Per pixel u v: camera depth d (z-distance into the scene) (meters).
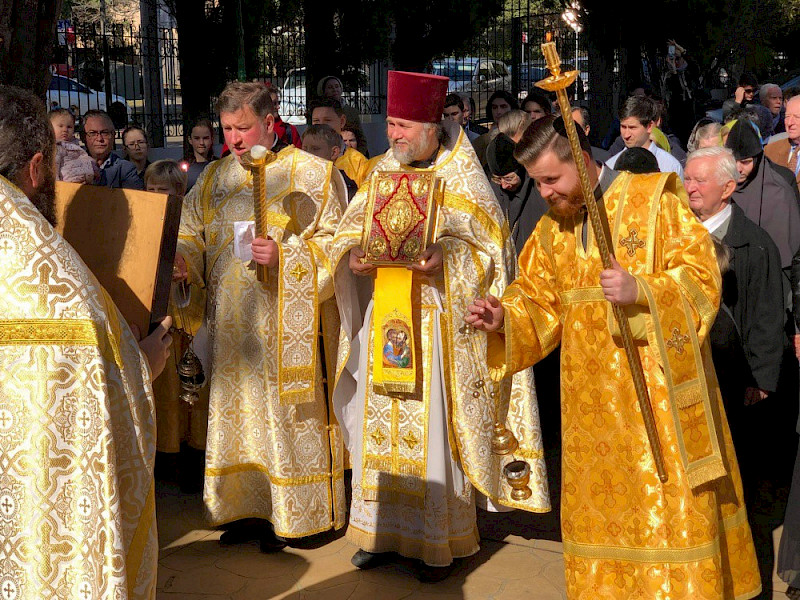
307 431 4.26
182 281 4.29
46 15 4.70
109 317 2.23
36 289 2.09
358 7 12.38
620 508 3.06
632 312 2.93
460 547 4.06
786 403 4.77
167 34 13.49
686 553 2.97
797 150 6.60
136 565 2.29
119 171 6.71
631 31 11.48
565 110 2.69
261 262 4.03
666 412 2.98
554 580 4.01
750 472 4.66
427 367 3.96
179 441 5.08
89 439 2.12
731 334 4.21
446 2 12.91
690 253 2.95
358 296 4.27
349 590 3.95
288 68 13.21
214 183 4.39
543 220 3.21
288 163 4.32
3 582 2.14
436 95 3.90
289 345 4.11
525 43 16.31
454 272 3.90
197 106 10.45
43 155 2.21
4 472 2.11
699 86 13.14
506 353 3.17
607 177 3.08
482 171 4.07
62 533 2.13
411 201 3.91
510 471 3.26
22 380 2.10
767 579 3.97
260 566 4.19
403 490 4.02
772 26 18.09
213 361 4.31
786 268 4.83
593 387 3.08
